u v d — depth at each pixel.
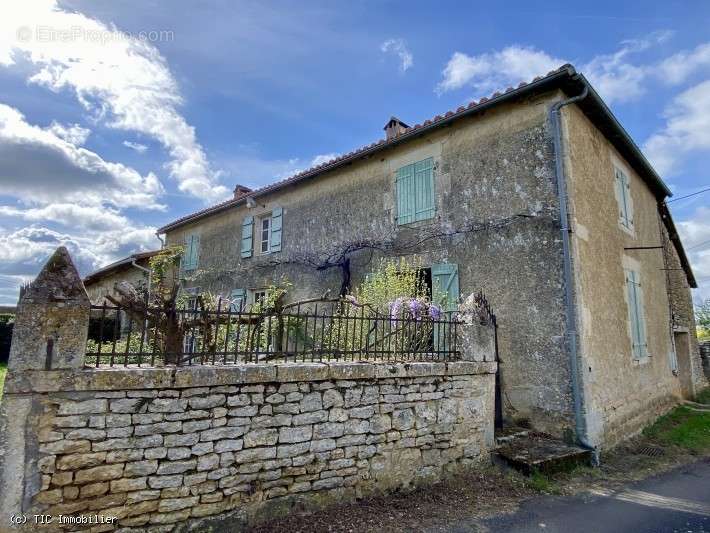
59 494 2.71
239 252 12.54
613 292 7.29
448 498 4.29
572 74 6.08
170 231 16.14
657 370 9.00
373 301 6.73
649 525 3.92
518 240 6.61
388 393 4.27
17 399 2.65
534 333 6.23
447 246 7.54
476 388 5.04
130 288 3.51
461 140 7.64
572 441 5.64
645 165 9.39
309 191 10.62
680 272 12.44
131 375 2.97
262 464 3.47
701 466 5.91
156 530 2.99
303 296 10.22
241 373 3.40
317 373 3.79
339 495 3.85
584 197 6.71
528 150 6.69
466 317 5.29
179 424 3.14
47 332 2.78
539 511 4.13
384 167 8.97
